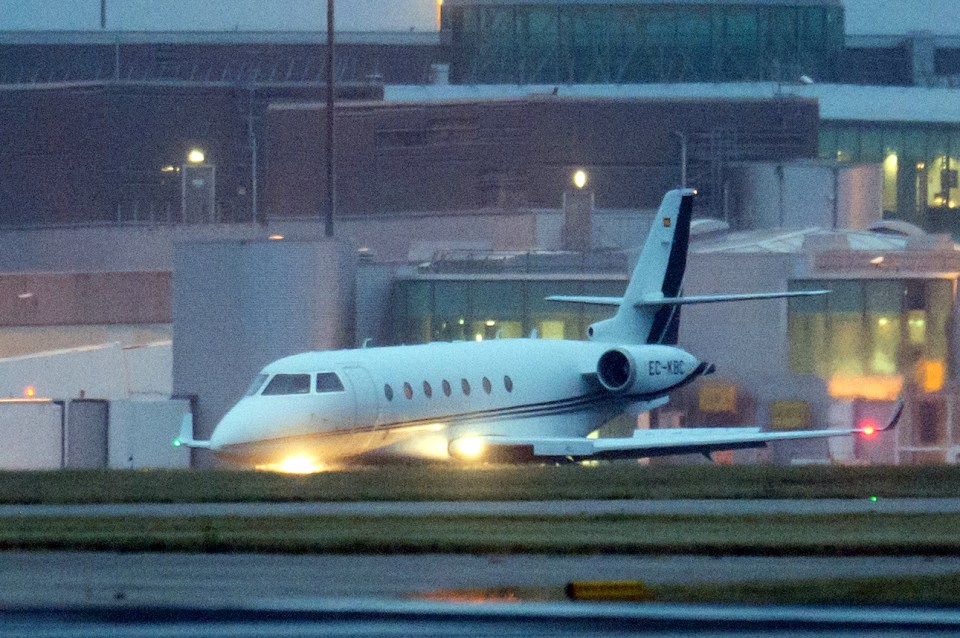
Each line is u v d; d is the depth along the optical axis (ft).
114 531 368.48
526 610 280.31
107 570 318.45
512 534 365.61
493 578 311.06
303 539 347.56
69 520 392.68
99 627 265.13
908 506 431.84
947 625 271.49
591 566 326.85
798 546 343.26
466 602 286.87
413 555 340.59
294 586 300.81
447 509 418.72
